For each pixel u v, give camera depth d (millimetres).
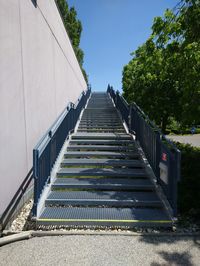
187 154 6793
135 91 16719
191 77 6012
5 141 4227
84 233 3951
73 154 6766
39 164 4520
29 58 5520
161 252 3512
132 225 4195
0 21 4094
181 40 6168
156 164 5371
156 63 6992
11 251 3521
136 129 7586
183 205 4809
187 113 6766
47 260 3318
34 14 5965
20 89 4945
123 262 3287
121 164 6258
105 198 4898
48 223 4188
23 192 5023
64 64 10250
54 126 5801
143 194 5137
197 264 3270
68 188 5316
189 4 5672
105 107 14773
